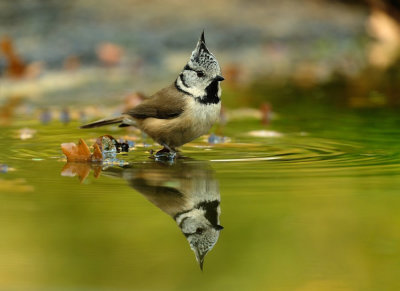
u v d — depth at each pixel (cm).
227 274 599
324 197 798
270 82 1952
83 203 781
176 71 2028
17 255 619
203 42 1095
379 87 1820
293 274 592
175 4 2552
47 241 656
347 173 923
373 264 605
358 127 1308
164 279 580
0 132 1280
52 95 1741
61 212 746
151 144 1182
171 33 2323
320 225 693
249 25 2486
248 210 750
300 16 2633
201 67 1081
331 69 2147
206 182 877
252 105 1605
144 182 882
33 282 557
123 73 2008
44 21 2284
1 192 828
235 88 1873
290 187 846
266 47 2366
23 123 1387
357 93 1742
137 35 2275
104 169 964
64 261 608
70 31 2234
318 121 1385
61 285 557
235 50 2338
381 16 2544
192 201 786
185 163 1006
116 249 639
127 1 2512
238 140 1203
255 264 607
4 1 2381
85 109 1541
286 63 2250
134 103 1586
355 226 689
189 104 1088
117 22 2345
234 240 662
